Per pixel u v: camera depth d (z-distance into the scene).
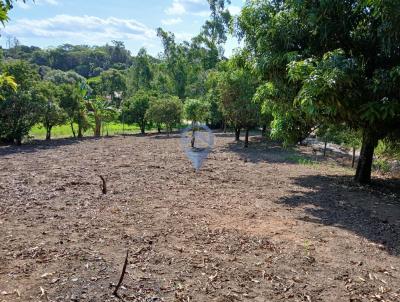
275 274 5.06
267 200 9.13
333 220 7.62
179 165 14.02
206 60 49.25
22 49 113.38
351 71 8.25
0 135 21.47
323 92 8.03
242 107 19.39
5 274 4.84
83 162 14.72
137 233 6.49
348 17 9.47
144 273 4.97
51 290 4.46
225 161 15.36
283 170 13.58
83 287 4.55
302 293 4.59
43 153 17.59
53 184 10.42
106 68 107.19
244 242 6.18
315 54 10.09
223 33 48.47
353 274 5.15
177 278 4.86
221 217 7.55
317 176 12.48
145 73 54.34
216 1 47.84
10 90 21.33
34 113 22.00
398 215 8.16
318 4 9.53
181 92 48.94
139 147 20.12
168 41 50.03
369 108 8.48
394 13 8.09
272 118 19.20
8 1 2.75
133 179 11.30
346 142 15.23
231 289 4.63
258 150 19.11
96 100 30.80
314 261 5.52
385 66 9.57
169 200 8.84
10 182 10.65
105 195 9.23
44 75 77.94
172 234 6.48
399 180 12.35
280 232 6.74
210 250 5.80
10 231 6.51
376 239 6.55
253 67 10.95
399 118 9.45
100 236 6.32
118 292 4.45
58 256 5.45
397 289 4.77
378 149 14.20
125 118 31.28
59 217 7.39
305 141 23.42
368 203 9.12
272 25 10.20
